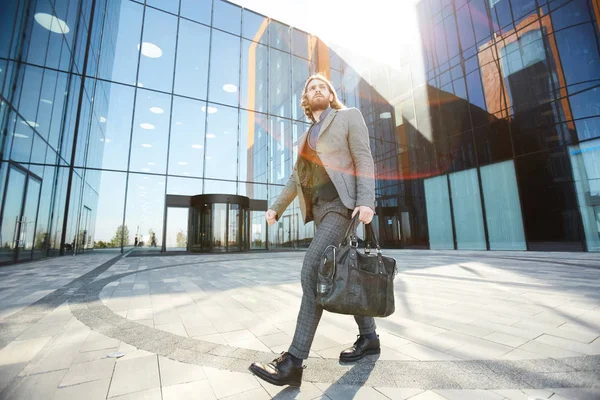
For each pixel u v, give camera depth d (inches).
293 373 54.5
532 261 311.3
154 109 605.6
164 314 116.0
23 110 353.4
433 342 82.7
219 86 679.1
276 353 75.7
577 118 426.0
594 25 419.8
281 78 767.7
